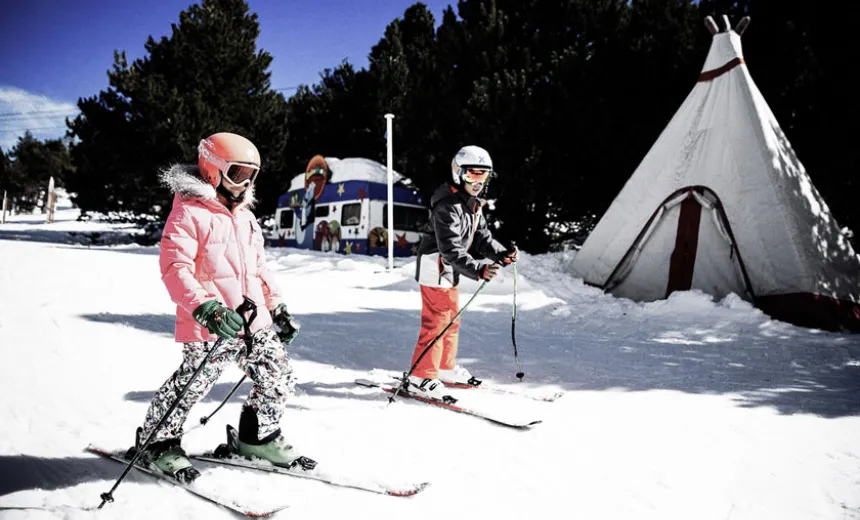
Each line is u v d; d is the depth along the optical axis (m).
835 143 10.70
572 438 3.06
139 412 3.27
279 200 19.52
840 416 3.50
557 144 13.25
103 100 20.50
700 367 4.87
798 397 3.93
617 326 6.91
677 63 12.62
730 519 2.19
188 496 2.28
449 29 15.22
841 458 2.82
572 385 4.21
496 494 2.37
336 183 16.78
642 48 12.92
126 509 2.16
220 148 2.36
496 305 8.26
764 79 10.99
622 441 3.03
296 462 2.50
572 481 2.52
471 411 3.43
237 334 2.38
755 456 2.84
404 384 3.66
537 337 6.21
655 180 8.87
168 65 21.48
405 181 16.92
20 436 2.84
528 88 13.48
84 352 4.52
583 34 14.23
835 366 4.96
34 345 4.62
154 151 19.83
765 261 7.64
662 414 3.51
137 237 21.83
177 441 2.47
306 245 17.81
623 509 2.26
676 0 13.52
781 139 8.23
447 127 14.46
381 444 2.89
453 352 4.04
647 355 5.35
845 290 7.46
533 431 3.16
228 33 21.66
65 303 6.55
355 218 15.97
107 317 5.91
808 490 2.46
